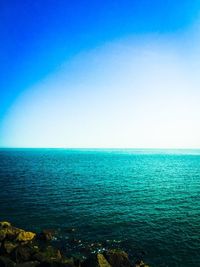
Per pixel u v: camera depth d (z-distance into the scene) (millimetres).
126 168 107812
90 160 166250
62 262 18266
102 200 44281
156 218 33781
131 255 22531
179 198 46719
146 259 21734
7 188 53688
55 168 101250
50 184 59938
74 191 52031
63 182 63531
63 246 24328
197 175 83750
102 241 25688
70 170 94750
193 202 43594
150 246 24453
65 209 37812
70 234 27531
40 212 36062
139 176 79438
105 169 101875
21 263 18688
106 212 36500
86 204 41156
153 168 109812
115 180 69312
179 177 77750
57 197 46000
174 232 28344
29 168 97312
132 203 42344
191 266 20516
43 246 24031
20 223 31172
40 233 26719
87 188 55750
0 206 39062
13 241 23891
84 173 85188
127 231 28594
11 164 113562
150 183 64562
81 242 25359
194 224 31312
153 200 44875
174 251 23328
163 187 58656
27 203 41156
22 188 54062
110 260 19656
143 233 27969
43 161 143250
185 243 25172
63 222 31672
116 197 46938
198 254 22688
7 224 28062
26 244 23984
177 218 33844
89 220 32594
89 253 22953
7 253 21141
